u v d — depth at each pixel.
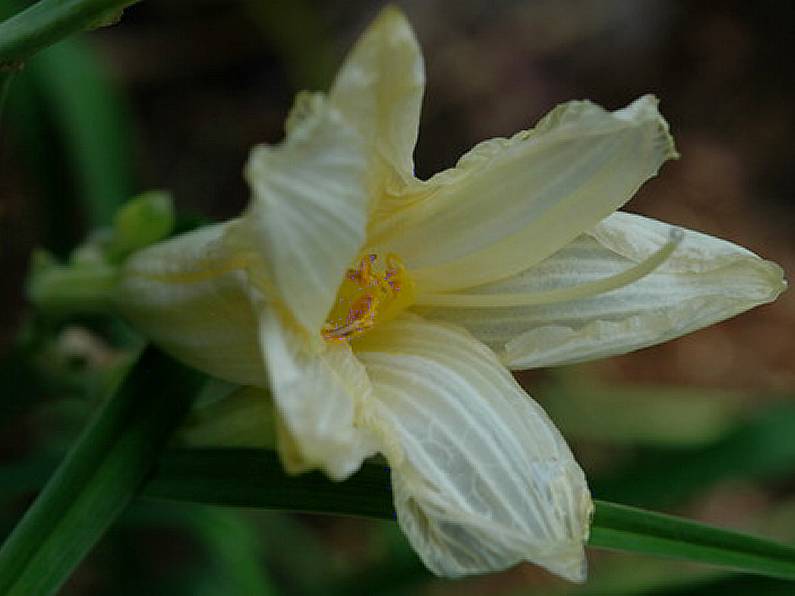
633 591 0.50
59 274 0.47
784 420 0.54
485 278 0.38
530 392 0.76
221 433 0.38
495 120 0.79
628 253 0.38
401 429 0.36
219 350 0.36
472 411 0.36
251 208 0.33
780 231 0.86
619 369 0.79
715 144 0.87
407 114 0.35
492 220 0.37
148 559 0.61
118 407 0.38
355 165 0.33
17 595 0.36
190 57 0.75
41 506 0.37
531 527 0.35
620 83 0.84
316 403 0.33
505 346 0.38
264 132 0.75
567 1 0.83
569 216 0.37
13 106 0.55
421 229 0.37
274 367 0.34
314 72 0.76
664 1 0.86
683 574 0.69
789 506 0.75
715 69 0.88
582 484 0.36
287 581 0.63
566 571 0.35
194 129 0.74
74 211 0.56
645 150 0.36
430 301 0.38
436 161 0.77
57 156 0.55
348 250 0.34
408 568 0.53
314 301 0.34
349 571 0.63
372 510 0.37
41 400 0.50
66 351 0.49
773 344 0.82
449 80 0.79
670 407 0.77
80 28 0.36
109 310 0.47
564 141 0.36
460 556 0.35
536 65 0.81
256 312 0.34
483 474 0.35
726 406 0.78
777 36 0.89
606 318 0.38
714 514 0.76
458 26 0.80
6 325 0.63
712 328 0.82
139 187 0.66
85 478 0.37
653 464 0.54
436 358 0.37
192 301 0.37
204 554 0.61
